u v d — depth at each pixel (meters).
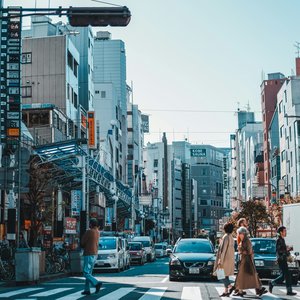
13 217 26.12
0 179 22.41
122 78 101.50
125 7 12.40
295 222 25.78
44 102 57.72
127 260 34.72
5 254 23.44
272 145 86.12
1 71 34.59
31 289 17.23
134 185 105.44
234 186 148.25
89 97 71.50
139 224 88.62
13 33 35.16
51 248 33.09
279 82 91.50
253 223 73.38
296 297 14.38
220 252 14.45
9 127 33.41
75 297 14.14
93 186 47.62
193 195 193.62
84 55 70.62
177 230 180.50
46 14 13.27
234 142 152.62
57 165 37.00
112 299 13.59
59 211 43.44
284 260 15.37
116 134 90.56
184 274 20.75
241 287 14.17
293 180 68.19
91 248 14.84
